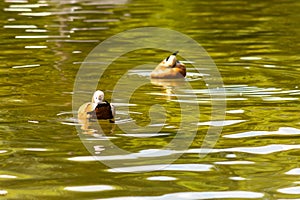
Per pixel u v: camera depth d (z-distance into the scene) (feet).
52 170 32.12
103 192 29.53
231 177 31.45
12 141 36.09
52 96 45.39
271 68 54.90
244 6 86.12
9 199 28.63
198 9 83.76
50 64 55.11
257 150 35.19
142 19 76.07
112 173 31.86
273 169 32.50
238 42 65.16
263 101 44.80
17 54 58.49
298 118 40.78
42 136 36.94
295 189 29.96
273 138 37.06
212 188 30.12
